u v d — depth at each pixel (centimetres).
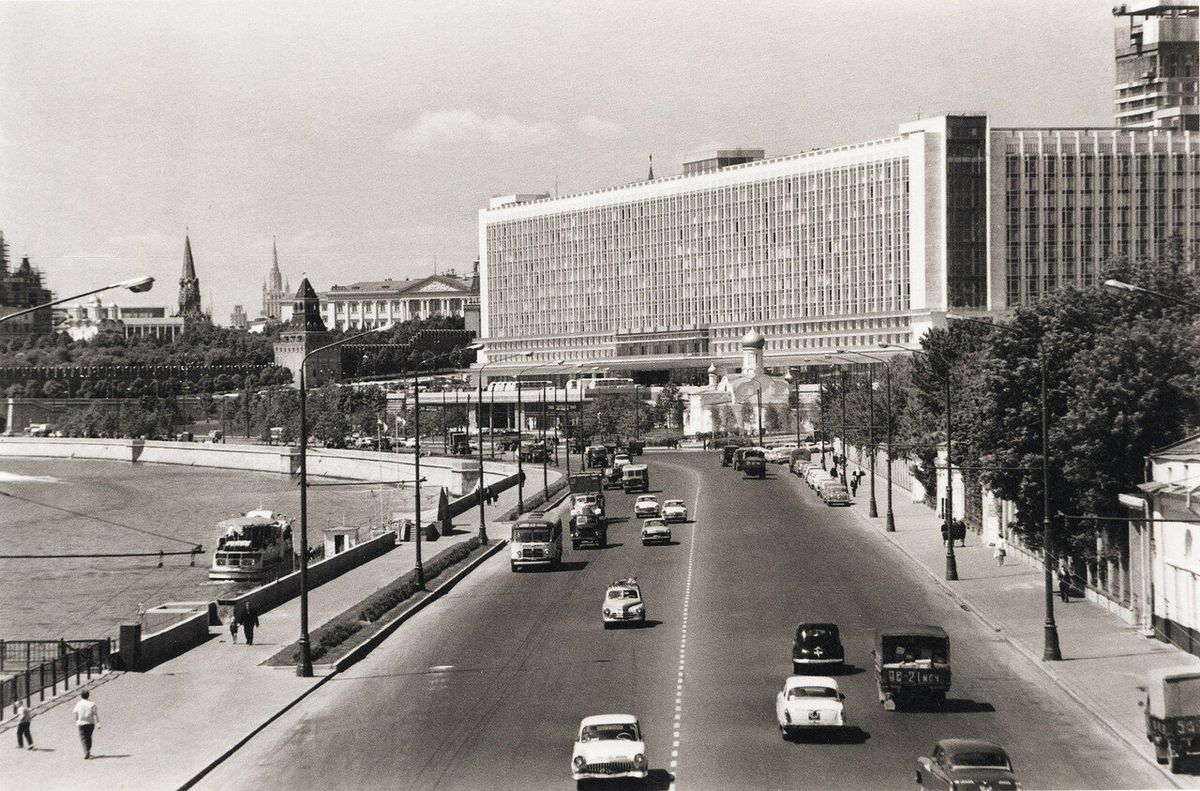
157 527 19138
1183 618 6644
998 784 4006
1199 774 4544
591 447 19562
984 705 5603
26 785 4738
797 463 18200
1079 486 8162
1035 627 7375
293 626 8044
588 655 6850
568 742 5147
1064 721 5316
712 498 15225
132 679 6612
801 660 6238
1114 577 7925
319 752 5166
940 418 12888
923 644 5547
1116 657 6512
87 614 11450
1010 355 8631
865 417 18150
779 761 4766
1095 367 7881
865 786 4416
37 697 6300
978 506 11462
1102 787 4403
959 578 9131
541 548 10088
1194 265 11506
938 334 14312
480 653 7044
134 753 5166
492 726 5453
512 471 19888
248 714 5797
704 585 9044
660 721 5441
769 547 10919
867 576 9300
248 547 12225
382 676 6594
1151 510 7106
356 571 10538
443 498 13088
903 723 5306
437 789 4581
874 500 12912
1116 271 9088
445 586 9375
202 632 7694
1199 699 4609
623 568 10050
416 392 10288
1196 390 7700
